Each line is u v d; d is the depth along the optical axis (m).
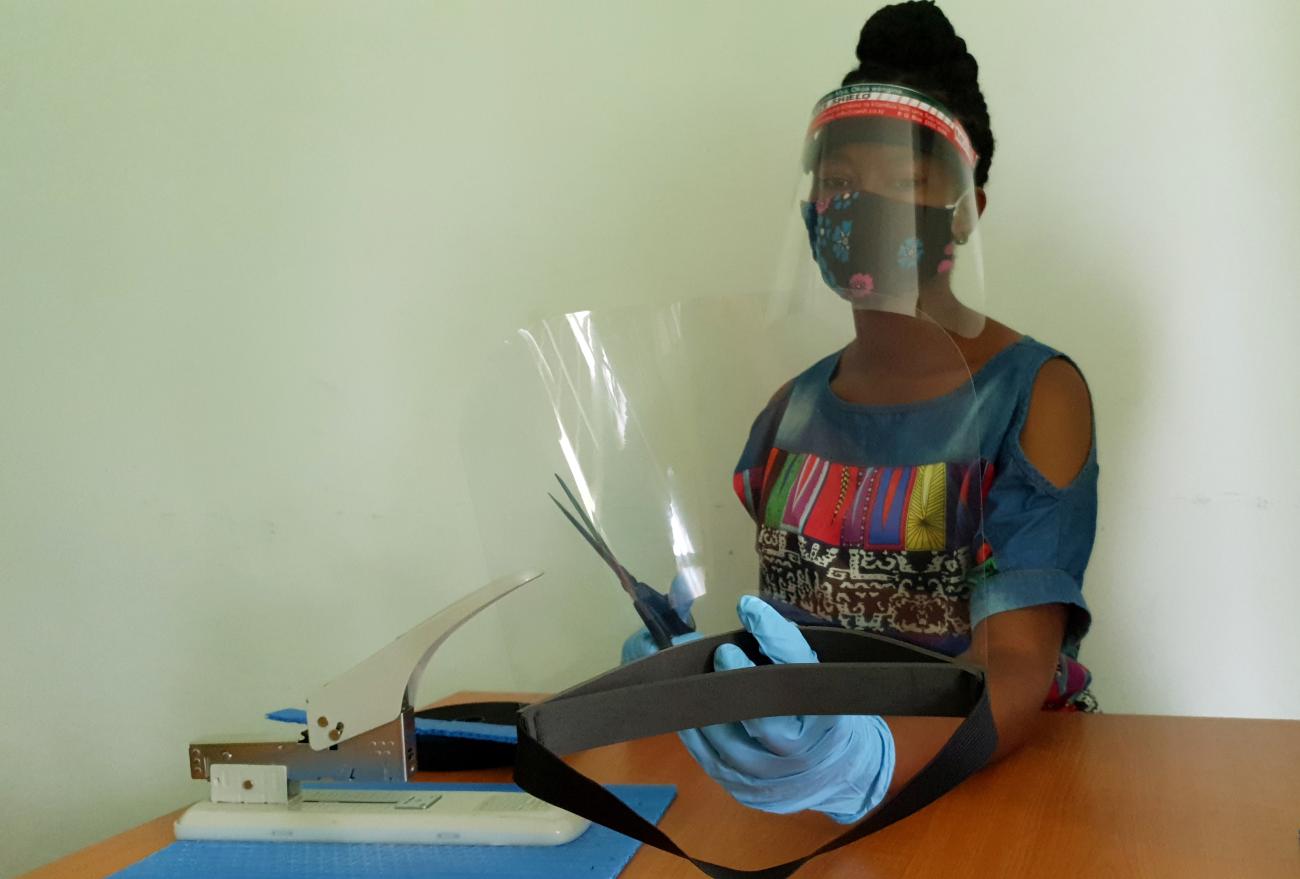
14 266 1.72
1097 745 0.91
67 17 1.67
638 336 0.83
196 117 1.64
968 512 0.77
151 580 1.71
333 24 1.58
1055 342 1.34
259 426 1.65
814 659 0.73
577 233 1.51
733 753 0.70
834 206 0.88
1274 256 1.24
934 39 1.00
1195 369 1.29
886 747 0.73
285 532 1.65
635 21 1.46
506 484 0.84
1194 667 1.32
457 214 1.55
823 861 0.69
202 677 1.70
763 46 1.42
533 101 1.51
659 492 0.81
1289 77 1.22
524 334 0.84
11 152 1.71
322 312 1.61
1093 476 0.98
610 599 0.80
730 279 1.45
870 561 0.78
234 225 1.64
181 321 1.67
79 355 1.71
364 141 1.58
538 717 0.64
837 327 0.84
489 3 1.52
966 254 0.95
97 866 0.77
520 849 0.74
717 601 0.80
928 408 0.79
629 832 0.61
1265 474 1.27
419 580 1.60
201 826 0.79
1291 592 1.27
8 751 1.77
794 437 0.82
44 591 1.75
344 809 0.79
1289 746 0.90
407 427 1.59
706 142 1.45
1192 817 0.75
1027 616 0.89
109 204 1.68
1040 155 1.33
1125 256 1.31
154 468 1.69
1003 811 0.77
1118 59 1.29
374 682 0.79
